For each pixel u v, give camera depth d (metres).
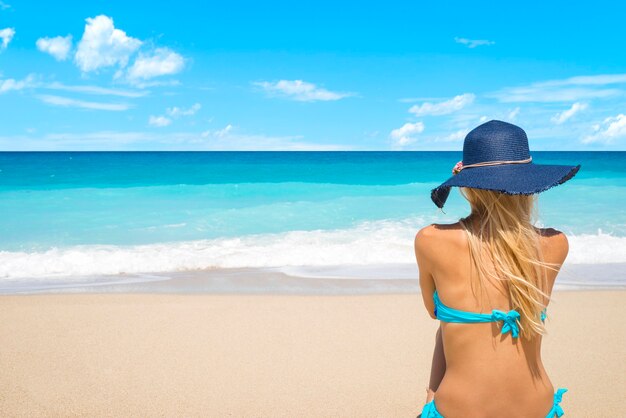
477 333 1.96
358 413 4.02
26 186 23.62
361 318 6.21
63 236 12.26
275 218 14.90
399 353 5.16
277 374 4.68
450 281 2.00
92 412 4.00
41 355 5.06
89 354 5.09
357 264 9.42
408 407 4.12
